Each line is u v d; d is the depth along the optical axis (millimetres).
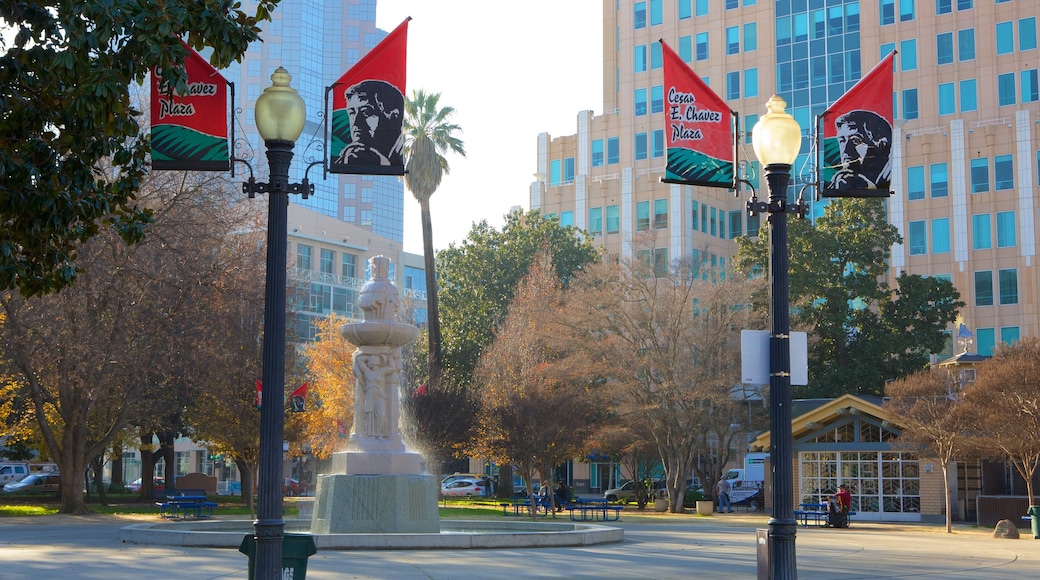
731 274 55562
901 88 81625
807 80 85688
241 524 28219
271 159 12641
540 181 94500
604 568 18484
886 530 36625
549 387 53094
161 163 13117
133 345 39906
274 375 11992
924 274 78250
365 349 24844
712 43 90188
